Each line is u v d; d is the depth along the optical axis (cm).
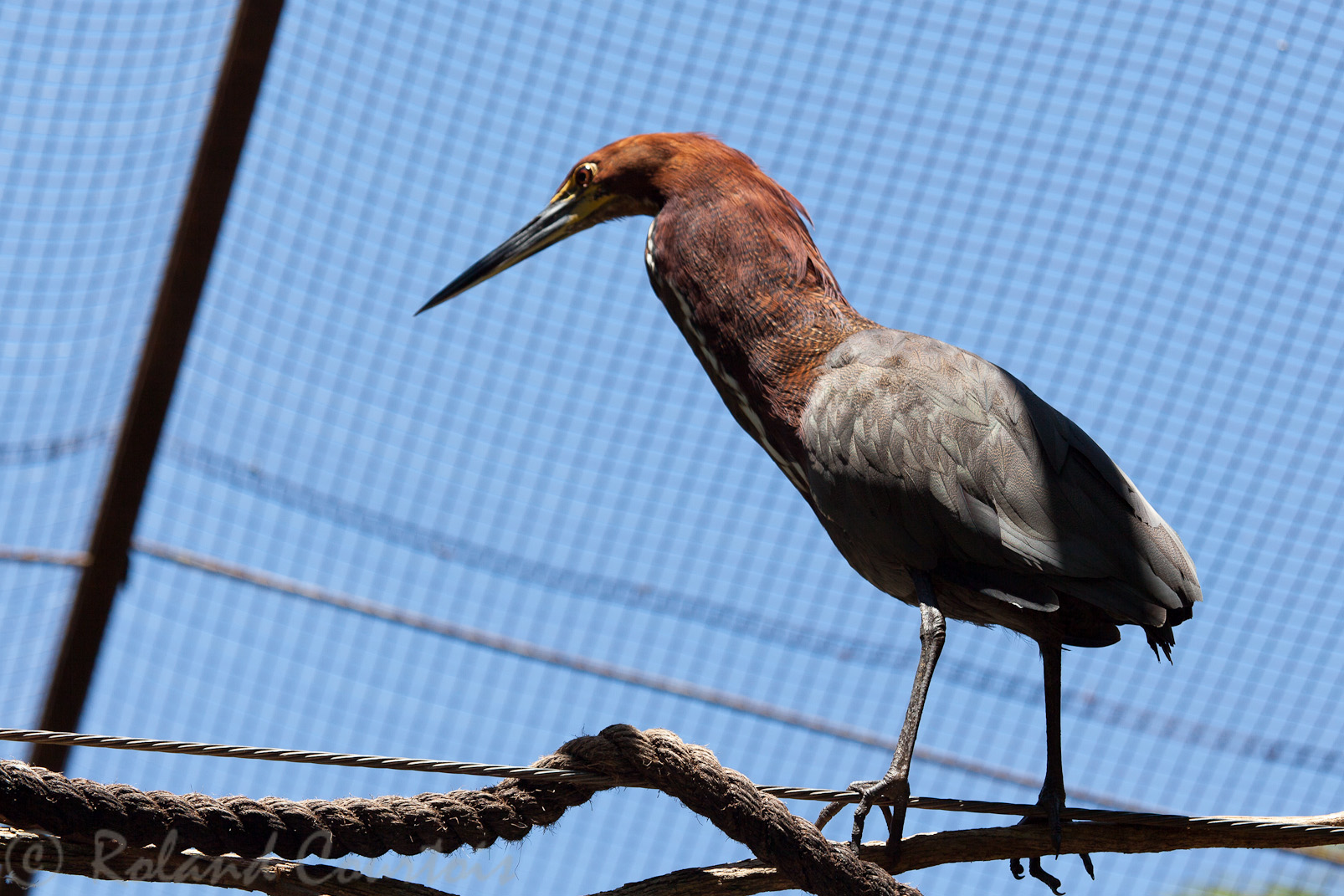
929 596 696
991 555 688
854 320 770
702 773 643
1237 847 679
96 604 1212
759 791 643
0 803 580
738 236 779
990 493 688
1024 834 676
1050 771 690
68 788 591
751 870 654
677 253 789
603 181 861
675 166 826
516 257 883
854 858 636
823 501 723
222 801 620
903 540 702
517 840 657
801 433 733
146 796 607
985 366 728
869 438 705
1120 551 682
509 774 628
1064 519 684
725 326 766
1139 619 673
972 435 698
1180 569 687
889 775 645
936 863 673
